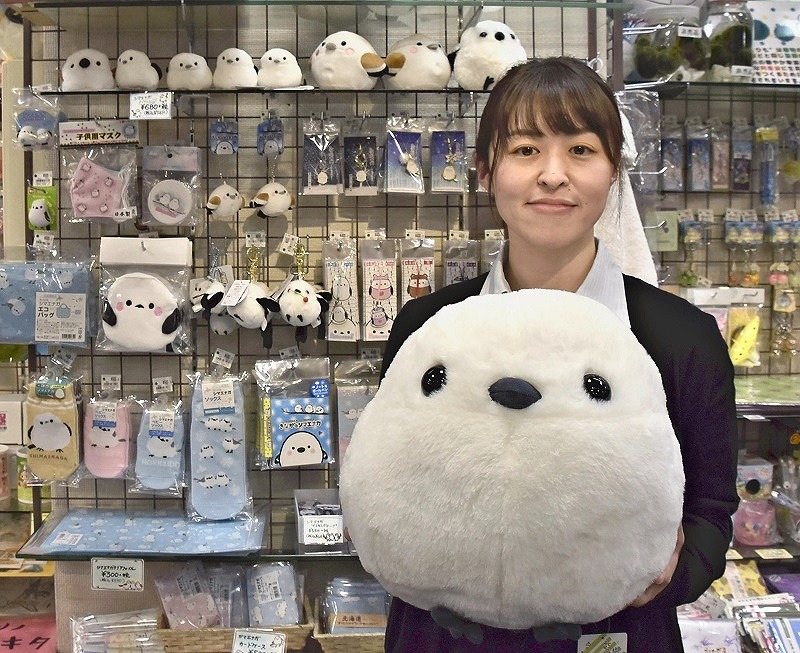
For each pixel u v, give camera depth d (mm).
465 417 667
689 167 2230
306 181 1992
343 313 2008
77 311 1968
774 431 2322
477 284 1113
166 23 2049
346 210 2125
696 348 938
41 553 1867
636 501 651
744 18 2064
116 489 2189
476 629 739
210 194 2107
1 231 2365
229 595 1999
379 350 2123
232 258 2123
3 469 2340
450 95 2088
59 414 1988
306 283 1978
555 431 646
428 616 904
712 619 1951
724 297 2205
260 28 2119
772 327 2328
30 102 1980
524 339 684
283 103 2107
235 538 1944
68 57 2014
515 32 2148
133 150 2008
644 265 1763
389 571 718
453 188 2006
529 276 1023
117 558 1873
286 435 1985
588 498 638
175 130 2105
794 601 2047
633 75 2068
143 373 2156
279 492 2209
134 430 2100
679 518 707
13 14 1979
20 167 2240
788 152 2295
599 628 844
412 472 679
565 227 936
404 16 2113
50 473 1991
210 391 1990
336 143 2006
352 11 2033
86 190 1962
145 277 1951
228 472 2004
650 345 954
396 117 2002
